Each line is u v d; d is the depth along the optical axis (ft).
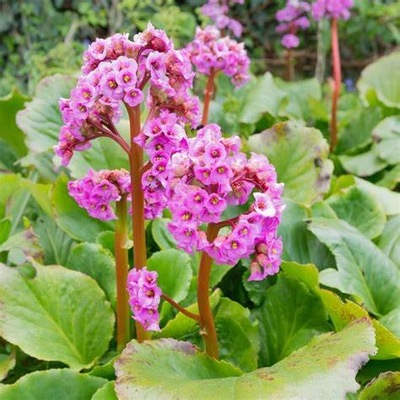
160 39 1.50
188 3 6.57
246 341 1.87
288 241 2.12
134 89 1.45
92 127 1.56
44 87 2.66
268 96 3.31
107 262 2.01
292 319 1.95
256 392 1.35
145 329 1.57
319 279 1.89
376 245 2.28
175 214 1.41
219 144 1.38
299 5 3.99
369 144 3.13
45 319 1.83
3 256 2.17
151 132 1.48
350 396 1.59
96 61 1.52
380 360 1.80
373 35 6.88
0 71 6.14
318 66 6.46
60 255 2.31
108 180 1.66
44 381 1.59
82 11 6.07
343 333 1.49
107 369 1.70
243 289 2.22
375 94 3.48
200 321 1.63
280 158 2.47
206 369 1.60
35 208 2.57
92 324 1.89
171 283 1.98
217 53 2.45
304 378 1.36
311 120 3.76
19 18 6.20
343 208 2.36
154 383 1.43
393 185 2.91
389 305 2.00
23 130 2.53
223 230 2.13
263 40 7.02
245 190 1.48
